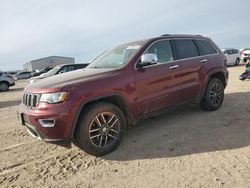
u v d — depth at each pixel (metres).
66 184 3.53
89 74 4.45
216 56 6.39
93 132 4.18
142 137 5.00
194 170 3.59
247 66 12.83
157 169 3.72
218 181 3.26
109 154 4.35
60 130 3.90
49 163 4.21
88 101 4.06
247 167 3.56
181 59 5.52
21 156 4.58
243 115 5.88
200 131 5.07
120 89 4.41
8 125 6.93
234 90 9.29
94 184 3.47
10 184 3.64
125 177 3.58
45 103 3.92
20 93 16.97
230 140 4.52
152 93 4.89
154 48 5.14
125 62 4.74
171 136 4.93
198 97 5.89
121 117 4.45
